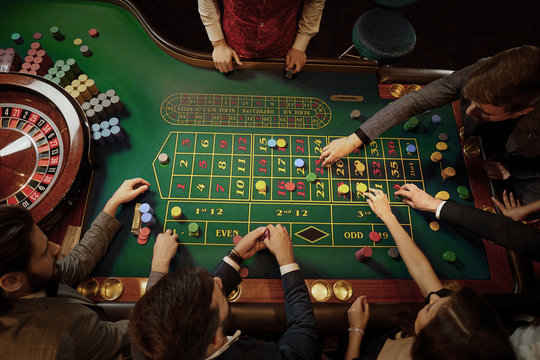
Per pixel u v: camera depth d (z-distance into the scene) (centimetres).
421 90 214
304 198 221
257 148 233
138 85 250
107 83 250
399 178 229
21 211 129
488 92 158
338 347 208
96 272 199
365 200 221
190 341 111
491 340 103
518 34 449
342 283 202
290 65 251
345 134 241
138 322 112
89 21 270
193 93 249
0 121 219
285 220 215
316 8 225
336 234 213
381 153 235
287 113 245
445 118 247
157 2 453
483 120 184
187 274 118
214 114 243
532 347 144
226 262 189
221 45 250
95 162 223
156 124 238
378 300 199
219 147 232
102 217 202
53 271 144
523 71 149
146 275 200
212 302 120
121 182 222
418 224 218
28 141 215
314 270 205
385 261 208
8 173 206
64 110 217
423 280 184
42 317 133
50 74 240
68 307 142
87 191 218
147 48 262
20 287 131
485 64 163
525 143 198
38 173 207
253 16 224
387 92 256
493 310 113
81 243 196
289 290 176
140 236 205
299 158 232
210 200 218
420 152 237
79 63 255
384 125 217
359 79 259
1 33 263
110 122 228
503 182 229
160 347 109
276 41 247
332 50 433
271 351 149
